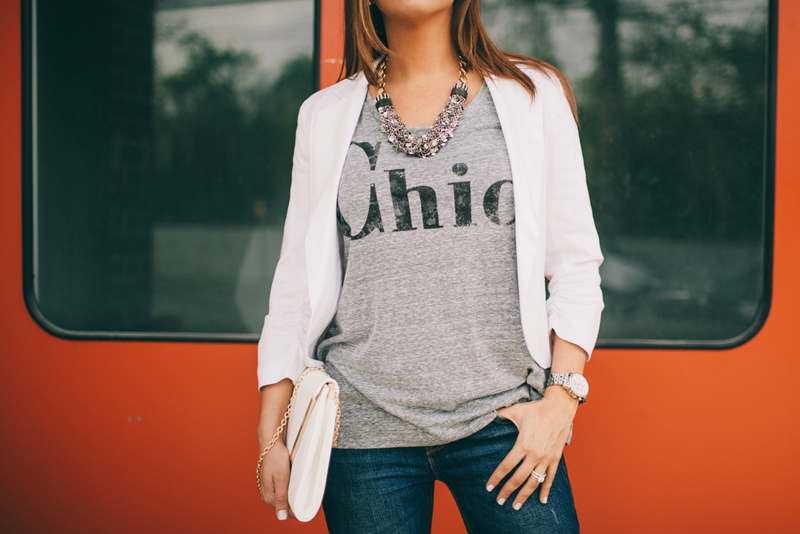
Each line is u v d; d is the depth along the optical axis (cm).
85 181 172
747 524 159
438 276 96
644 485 161
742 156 154
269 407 109
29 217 173
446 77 108
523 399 101
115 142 171
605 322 161
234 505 174
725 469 159
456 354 96
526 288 95
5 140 172
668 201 156
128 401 175
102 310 175
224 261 171
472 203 96
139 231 172
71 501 179
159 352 174
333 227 105
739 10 151
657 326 159
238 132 168
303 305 112
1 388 178
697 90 154
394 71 111
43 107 171
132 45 169
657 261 158
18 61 170
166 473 176
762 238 154
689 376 158
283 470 104
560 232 104
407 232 97
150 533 177
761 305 155
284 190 168
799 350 155
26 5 169
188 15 167
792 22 150
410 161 99
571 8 155
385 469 102
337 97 112
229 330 173
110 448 177
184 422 174
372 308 99
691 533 160
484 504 100
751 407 157
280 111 167
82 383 176
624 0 154
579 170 105
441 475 104
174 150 170
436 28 105
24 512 181
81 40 169
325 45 163
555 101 105
